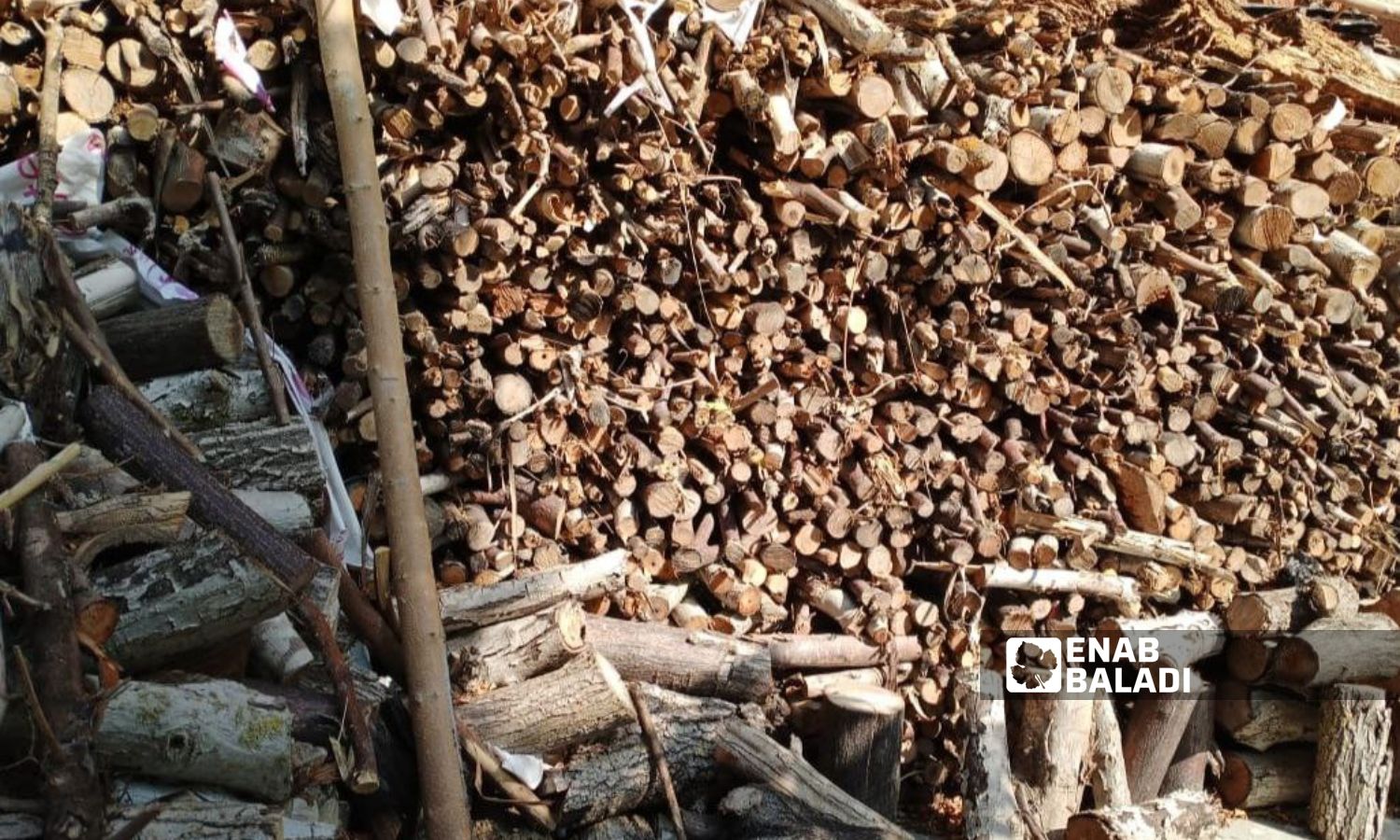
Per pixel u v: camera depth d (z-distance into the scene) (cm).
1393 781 303
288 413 215
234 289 225
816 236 261
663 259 245
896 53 248
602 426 246
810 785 221
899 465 278
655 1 235
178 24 220
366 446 242
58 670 157
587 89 232
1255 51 319
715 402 258
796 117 250
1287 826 287
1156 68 298
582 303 241
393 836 199
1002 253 279
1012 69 263
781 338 260
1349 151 329
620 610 251
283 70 227
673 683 238
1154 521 296
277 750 165
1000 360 278
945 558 279
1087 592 292
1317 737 294
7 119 212
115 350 208
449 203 229
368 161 207
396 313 208
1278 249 309
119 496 181
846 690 254
